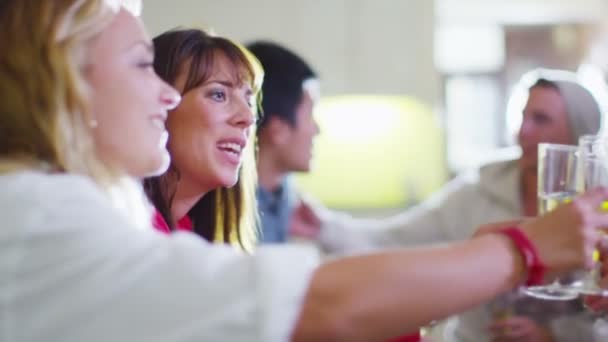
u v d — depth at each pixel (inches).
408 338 50.6
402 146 152.6
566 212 32.9
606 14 173.2
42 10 31.8
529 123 95.8
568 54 174.1
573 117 94.3
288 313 28.9
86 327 28.4
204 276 29.2
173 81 51.9
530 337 63.0
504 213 101.5
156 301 28.7
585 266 32.5
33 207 29.5
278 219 97.0
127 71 33.5
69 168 32.0
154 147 34.4
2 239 28.9
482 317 66.0
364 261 30.7
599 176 47.0
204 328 28.4
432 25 152.1
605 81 146.9
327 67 150.3
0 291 28.5
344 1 149.8
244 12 147.6
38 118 31.4
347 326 29.8
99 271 29.0
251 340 28.5
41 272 28.8
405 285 30.4
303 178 151.3
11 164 31.3
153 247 29.8
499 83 173.9
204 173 52.1
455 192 108.7
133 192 35.0
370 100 151.6
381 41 151.2
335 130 151.3
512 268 32.0
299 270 29.8
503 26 174.9
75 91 31.6
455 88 174.2
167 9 145.4
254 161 56.6
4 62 31.5
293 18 148.9
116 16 33.8
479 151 172.9
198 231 55.7
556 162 48.6
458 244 32.5
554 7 174.1
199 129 51.8
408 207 153.0
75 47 32.0
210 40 53.6
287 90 92.0
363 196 152.3
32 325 28.4
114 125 33.2
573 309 64.2
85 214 29.8
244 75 53.5
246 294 28.9
